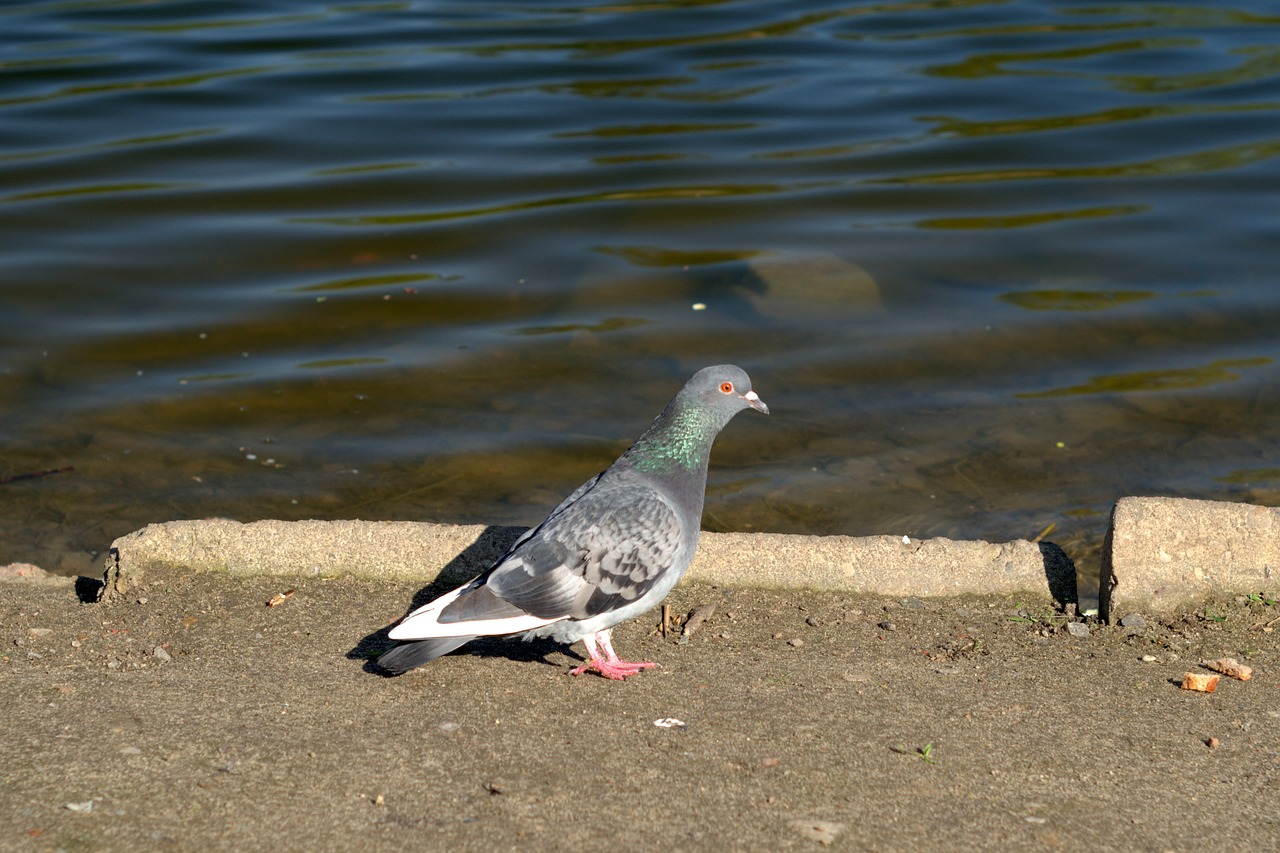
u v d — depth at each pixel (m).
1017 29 18.20
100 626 5.60
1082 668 5.21
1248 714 4.80
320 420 8.81
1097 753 4.48
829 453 8.30
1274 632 5.45
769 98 15.46
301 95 15.47
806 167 13.48
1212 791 4.23
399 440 8.55
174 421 8.77
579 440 8.56
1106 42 17.36
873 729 4.64
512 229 12.08
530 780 4.20
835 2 20.11
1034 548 5.96
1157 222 11.84
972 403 8.91
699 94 15.65
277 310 10.52
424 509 7.70
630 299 10.74
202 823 3.86
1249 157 13.25
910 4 19.89
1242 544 5.64
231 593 5.95
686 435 5.47
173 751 4.31
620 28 18.66
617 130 14.58
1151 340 9.74
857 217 12.22
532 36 18.14
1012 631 5.60
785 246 11.65
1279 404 8.72
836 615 5.77
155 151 13.62
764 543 6.04
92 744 4.33
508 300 10.73
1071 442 8.32
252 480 8.01
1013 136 14.13
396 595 5.95
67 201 12.44
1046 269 11.05
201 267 11.23
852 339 9.91
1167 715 4.79
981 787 4.23
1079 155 13.57
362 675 5.11
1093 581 6.68
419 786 4.14
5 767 4.14
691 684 5.08
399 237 11.88
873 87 15.82
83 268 11.14
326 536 6.12
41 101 14.99
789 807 4.07
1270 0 19.31
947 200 12.52
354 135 14.26
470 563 6.06
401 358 9.72
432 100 15.42
